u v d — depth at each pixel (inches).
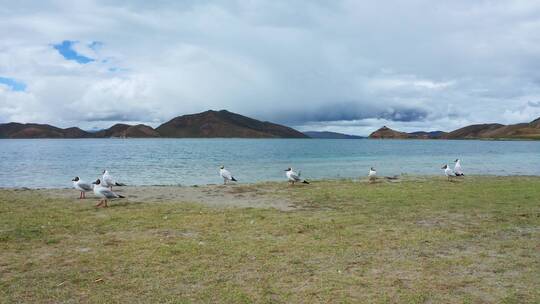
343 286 396.5
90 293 379.2
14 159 3048.7
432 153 4362.7
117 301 361.1
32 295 374.3
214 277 421.1
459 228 639.8
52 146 6737.2
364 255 497.0
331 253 504.4
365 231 618.8
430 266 456.8
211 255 495.2
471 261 473.7
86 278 417.1
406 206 846.5
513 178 1492.4
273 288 390.9
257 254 498.6
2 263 464.4
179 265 458.6
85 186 998.4
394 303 357.7
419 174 1802.4
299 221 691.4
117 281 409.7
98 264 462.0
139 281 409.7
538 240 568.7
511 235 597.0
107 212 779.4
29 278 417.1
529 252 511.2
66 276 422.6
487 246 538.0
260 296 371.9
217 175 1830.7
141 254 498.9
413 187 1171.3
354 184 1283.2
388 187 1177.4
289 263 466.6
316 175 1804.9
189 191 1128.2
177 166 2354.8
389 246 535.2
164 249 518.0
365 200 935.7
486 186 1183.6
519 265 461.4
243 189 1167.6
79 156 3511.3
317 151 4685.0
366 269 446.6
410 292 381.4
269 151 4638.3
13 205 867.4
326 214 761.0
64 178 1705.2
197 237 583.2
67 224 666.2
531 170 2114.9
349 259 481.4
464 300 364.2
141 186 1249.4
